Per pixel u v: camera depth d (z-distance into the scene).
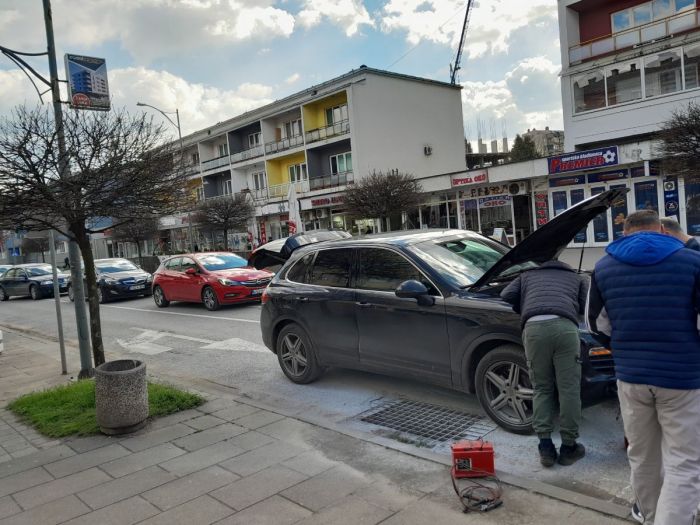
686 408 2.62
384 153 34.12
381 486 3.65
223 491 3.73
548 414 3.86
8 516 3.58
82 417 5.40
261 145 40.31
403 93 35.12
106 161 5.75
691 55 20.92
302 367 6.49
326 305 5.92
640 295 2.71
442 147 37.06
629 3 23.11
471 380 4.76
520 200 24.69
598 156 20.89
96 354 6.52
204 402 5.78
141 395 5.06
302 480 3.82
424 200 26.64
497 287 4.94
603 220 21.89
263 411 5.38
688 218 19.78
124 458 4.43
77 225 6.18
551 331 3.72
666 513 2.58
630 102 22.58
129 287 18.14
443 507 3.33
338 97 34.91
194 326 11.87
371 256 5.69
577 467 3.86
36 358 9.30
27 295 22.72
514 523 3.10
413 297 4.85
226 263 14.84
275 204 37.75
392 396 5.81
